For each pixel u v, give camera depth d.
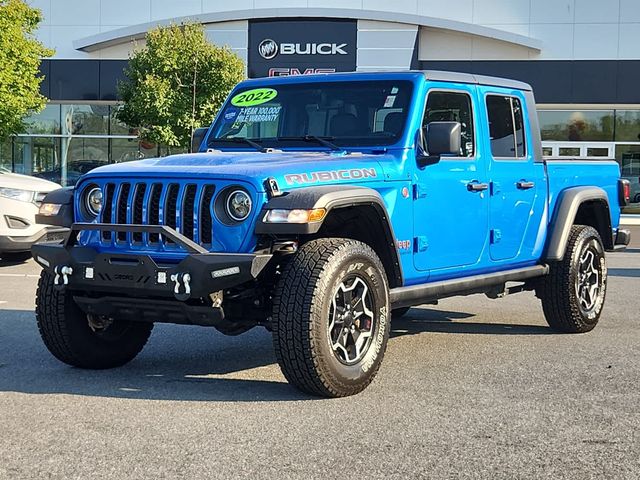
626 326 8.00
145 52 20.53
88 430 4.48
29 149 26.75
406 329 7.81
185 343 7.09
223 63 20.22
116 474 3.83
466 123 6.44
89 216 5.43
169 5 25.89
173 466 3.93
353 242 5.18
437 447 4.23
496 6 24.94
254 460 4.02
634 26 24.44
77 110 26.61
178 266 4.81
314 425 4.58
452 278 6.34
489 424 4.64
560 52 24.67
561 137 26.39
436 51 24.86
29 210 11.96
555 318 7.50
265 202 4.89
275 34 24.38
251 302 5.38
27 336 7.23
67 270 5.20
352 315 5.18
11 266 12.68
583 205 7.91
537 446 4.27
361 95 6.20
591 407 5.02
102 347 5.92
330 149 5.99
